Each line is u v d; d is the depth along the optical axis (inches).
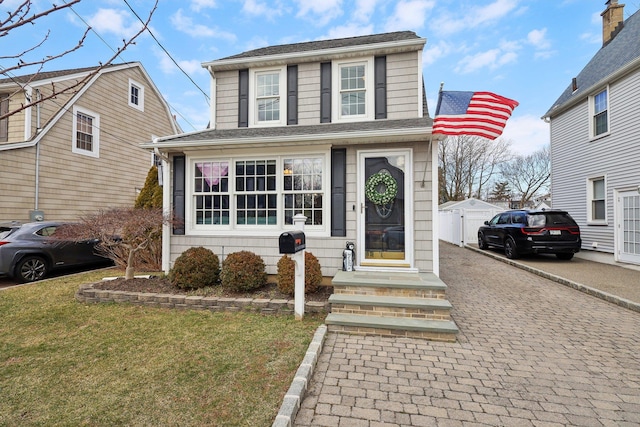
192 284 204.8
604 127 360.8
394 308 161.2
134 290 206.1
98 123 440.8
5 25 71.9
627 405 95.7
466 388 105.1
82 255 303.0
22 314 177.3
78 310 184.4
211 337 144.3
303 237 168.1
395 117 255.9
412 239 213.8
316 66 272.1
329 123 264.4
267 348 132.3
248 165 239.9
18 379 109.6
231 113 287.1
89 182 426.9
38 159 365.4
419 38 248.4
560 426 86.9
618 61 351.3
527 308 190.7
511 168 1334.9
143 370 115.5
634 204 315.3
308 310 175.0
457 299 210.4
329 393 102.3
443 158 1168.2
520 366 119.8
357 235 221.0
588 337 146.9
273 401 96.3
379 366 120.0
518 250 352.8
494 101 183.9
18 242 261.1
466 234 548.7
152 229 255.3
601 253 358.6
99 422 87.4
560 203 440.8
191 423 86.6
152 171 354.9
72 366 118.7
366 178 222.8
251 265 203.5
